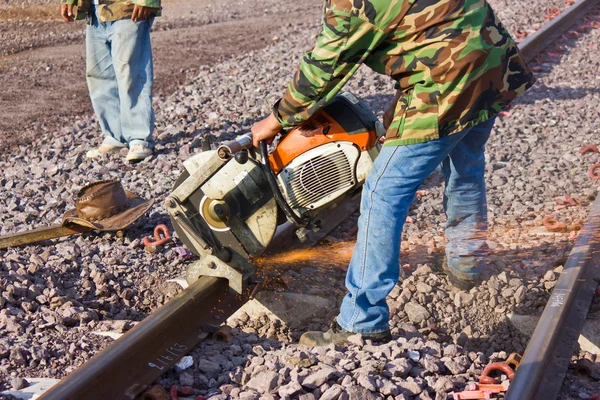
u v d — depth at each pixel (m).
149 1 5.82
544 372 2.98
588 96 7.69
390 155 3.13
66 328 3.63
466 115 3.02
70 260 4.39
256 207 3.66
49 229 4.60
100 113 6.21
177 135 6.72
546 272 4.13
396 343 3.31
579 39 10.33
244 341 3.62
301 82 3.06
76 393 2.75
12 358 3.25
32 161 6.14
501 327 3.81
